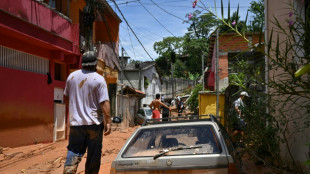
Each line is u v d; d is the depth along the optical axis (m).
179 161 3.98
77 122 4.31
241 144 6.86
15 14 10.17
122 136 15.34
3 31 10.06
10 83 10.65
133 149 4.44
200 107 14.03
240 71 4.52
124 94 29.09
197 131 4.60
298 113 5.86
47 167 7.43
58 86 14.32
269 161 6.60
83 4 17.58
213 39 16.86
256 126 6.46
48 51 13.40
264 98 6.30
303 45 3.70
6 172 7.01
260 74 4.73
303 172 5.64
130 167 4.12
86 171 4.44
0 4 9.46
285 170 6.01
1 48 10.45
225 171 3.88
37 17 11.48
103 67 19.97
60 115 14.40
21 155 9.02
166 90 56.06
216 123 4.81
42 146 11.33
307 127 5.29
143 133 4.76
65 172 4.14
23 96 11.39
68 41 14.00
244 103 7.56
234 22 3.61
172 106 40.47
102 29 22.80
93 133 4.34
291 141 6.32
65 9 15.07
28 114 11.67
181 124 4.82
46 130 13.02
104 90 4.42
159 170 4.02
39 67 12.86
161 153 4.12
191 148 4.23
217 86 10.59
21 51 11.52
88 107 4.36
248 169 6.39
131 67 43.38
